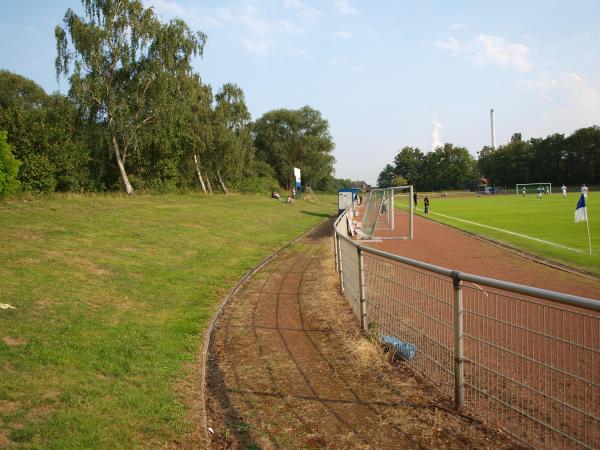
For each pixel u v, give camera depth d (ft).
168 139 136.77
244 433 14.40
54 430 13.15
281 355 21.67
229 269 45.19
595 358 17.08
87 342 20.71
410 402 15.97
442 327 18.61
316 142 304.71
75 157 110.42
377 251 21.74
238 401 16.81
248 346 23.17
